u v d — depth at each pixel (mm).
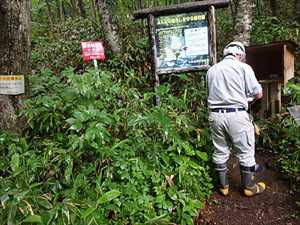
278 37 7027
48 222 2725
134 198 3270
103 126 3547
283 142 4758
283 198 3930
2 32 3738
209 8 4629
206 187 3986
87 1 12680
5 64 3818
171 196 3439
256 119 5402
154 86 4906
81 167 3406
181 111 4676
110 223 3096
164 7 4703
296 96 4957
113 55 6180
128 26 7137
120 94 4371
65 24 8219
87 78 4113
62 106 4012
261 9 9742
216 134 3963
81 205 2955
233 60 3910
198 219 3615
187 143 4055
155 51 4836
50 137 3861
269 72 5207
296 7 8766
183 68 4828
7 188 3031
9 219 2664
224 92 3822
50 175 3312
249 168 3908
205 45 4742
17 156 3314
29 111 3787
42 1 12953
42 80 4488
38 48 7598
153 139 3902
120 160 3387
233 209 3807
